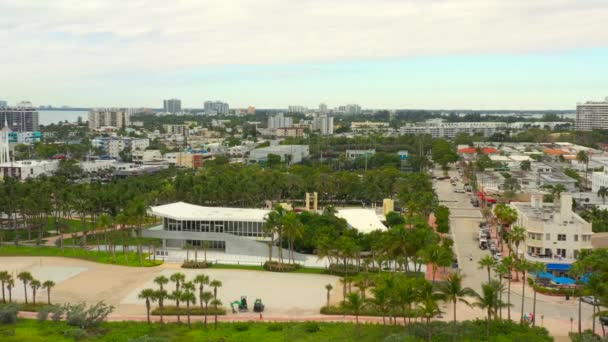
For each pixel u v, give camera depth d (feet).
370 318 440.04
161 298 422.00
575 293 491.31
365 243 592.60
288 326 412.77
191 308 463.83
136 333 397.39
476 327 398.21
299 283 543.80
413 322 418.92
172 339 383.24
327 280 555.69
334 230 639.35
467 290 380.58
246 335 394.11
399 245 517.14
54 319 428.56
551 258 570.46
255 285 536.83
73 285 540.52
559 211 650.43
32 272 591.37
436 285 394.52
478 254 650.02
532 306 468.34
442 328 398.62
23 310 458.50
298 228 608.60
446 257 456.86
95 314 422.82
